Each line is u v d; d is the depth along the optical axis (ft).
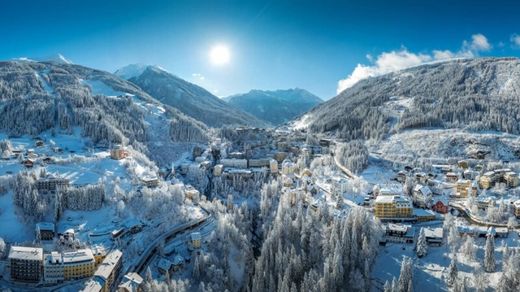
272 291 655.76
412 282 617.62
